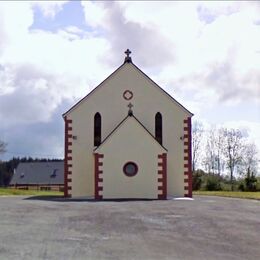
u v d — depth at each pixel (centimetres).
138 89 3747
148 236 1619
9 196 3869
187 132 3719
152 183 3419
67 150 3672
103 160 3403
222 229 1812
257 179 6266
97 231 1681
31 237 1527
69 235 1585
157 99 3741
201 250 1430
